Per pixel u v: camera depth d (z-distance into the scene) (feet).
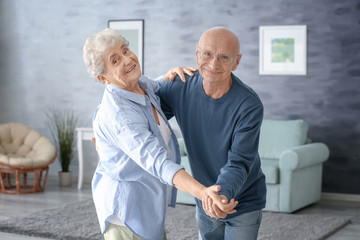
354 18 20.90
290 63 21.75
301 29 21.50
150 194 7.36
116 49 7.19
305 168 19.26
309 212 18.94
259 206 8.36
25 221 16.72
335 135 21.36
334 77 21.26
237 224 8.35
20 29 25.88
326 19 21.22
